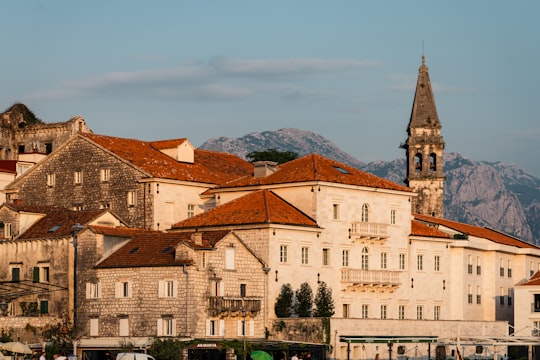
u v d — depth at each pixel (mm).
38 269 146375
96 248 139500
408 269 158625
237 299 134500
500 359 157250
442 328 149750
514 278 183625
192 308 130625
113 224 150750
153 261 134125
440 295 163375
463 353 151875
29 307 145625
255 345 129875
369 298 153000
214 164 170625
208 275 132500
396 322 143750
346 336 136375
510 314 180750
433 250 162875
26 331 138500
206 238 136000
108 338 134750
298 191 148625
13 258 149000
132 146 164125
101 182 160125
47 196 165250
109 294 137375
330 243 147875
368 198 153625
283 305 139500
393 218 157250
